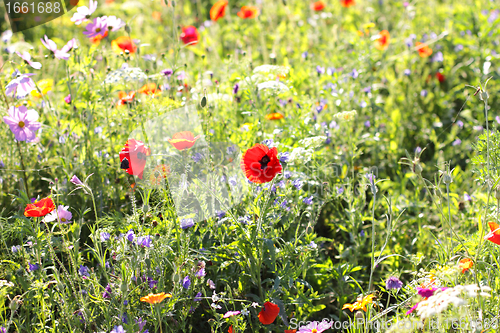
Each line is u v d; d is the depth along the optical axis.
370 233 3.29
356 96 4.50
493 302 2.24
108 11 6.68
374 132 4.24
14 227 2.36
